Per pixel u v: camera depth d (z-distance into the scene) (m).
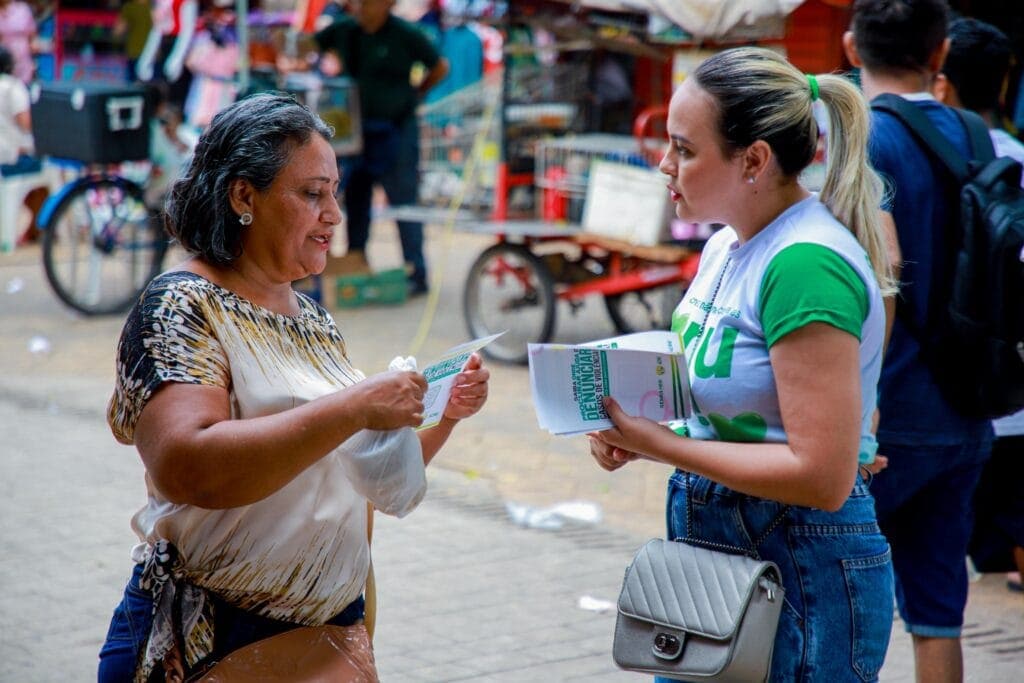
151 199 9.73
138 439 2.16
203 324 2.22
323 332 2.47
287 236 2.29
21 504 5.74
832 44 8.38
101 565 5.04
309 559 2.30
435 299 9.84
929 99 3.38
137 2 13.16
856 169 2.45
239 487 2.09
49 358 8.50
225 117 2.29
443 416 2.58
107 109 9.35
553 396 2.38
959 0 8.49
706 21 7.21
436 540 5.37
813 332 2.25
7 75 11.72
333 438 2.10
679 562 2.43
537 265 8.31
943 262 3.22
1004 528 4.11
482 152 12.52
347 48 10.08
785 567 2.40
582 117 9.29
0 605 4.62
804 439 2.26
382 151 10.12
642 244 7.80
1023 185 3.89
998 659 4.25
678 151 2.41
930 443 3.22
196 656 2.28
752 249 2.39
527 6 8.39
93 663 4.16
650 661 2.40
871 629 2.44
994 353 3.12
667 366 2.42
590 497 5.99
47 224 9.43
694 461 2.35
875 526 2.49
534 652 4.29
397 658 4.22
